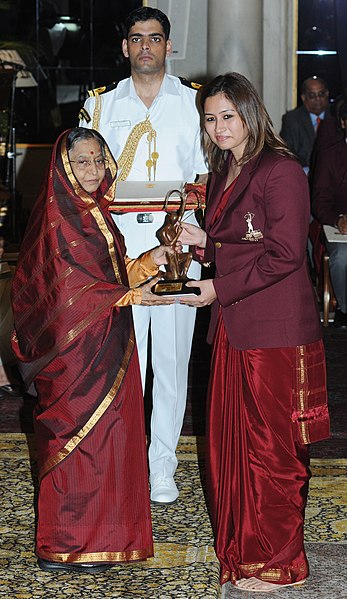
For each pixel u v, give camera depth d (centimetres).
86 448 385
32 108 1209
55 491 388
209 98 368
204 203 417
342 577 396
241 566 384
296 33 1020
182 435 585
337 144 840
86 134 382
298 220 363
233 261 378
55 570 397
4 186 879
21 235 927
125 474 389
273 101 1026
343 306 845
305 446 387
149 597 378
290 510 380
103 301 381
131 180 459
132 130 457
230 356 381
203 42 976
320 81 972
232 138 369
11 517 455
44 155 1213
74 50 1207
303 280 378
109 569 400
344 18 1082
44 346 387
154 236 447
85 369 384
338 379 712
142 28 443
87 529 389
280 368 375
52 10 1197
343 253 836
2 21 1197
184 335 466
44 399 391
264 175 365
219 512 388
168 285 380
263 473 377
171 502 471
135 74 452
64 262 380
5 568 402
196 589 384
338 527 445
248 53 900
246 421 377
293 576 384
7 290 669
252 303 373
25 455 541
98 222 383
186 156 459
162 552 418
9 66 979
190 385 700
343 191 834
